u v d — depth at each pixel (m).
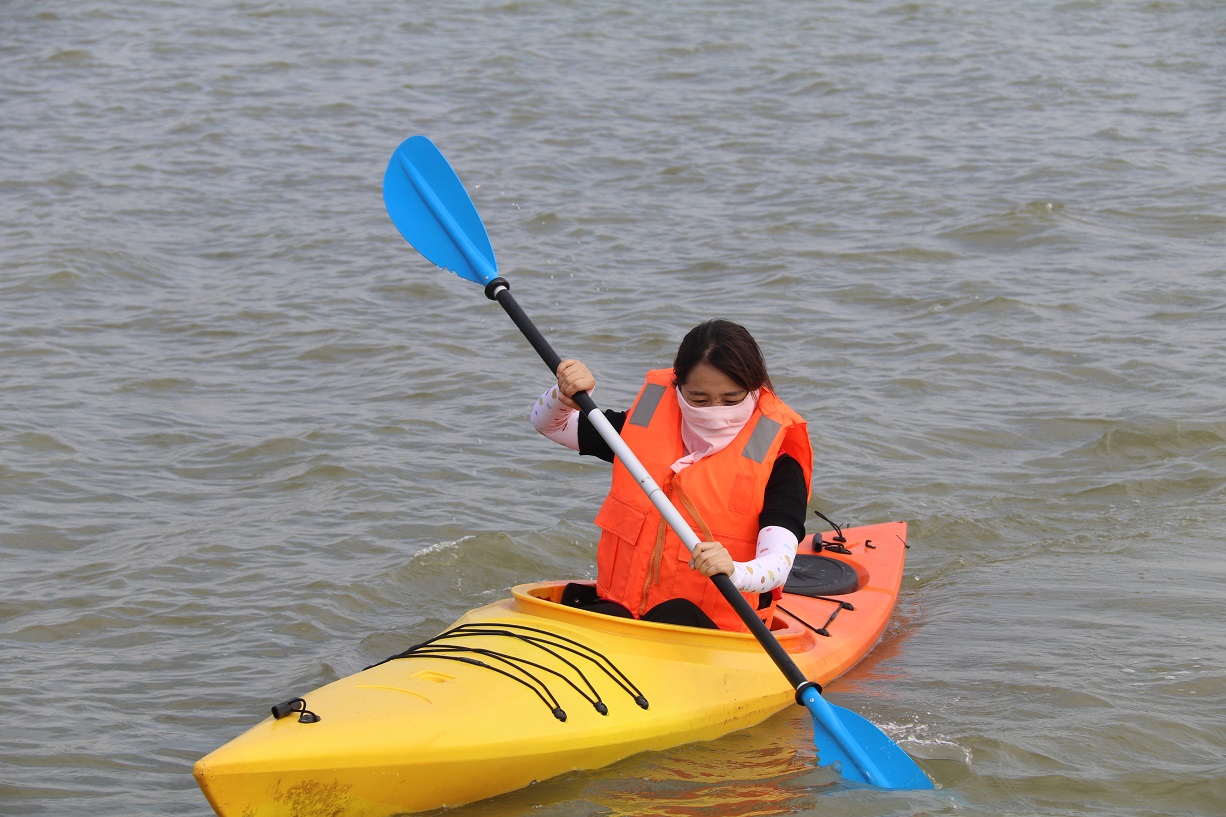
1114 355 16.22
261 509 12.08
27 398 15.03
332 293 19.66
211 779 6.15
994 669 8.65
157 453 13.55
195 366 16.47
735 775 7.20
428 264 21.11
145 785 7.29
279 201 25.05
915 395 15.20
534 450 13.72
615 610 8.08
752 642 8.13
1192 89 33.28
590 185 26.17
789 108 32.16
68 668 8.93
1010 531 11.64
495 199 25.17
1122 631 9.17
